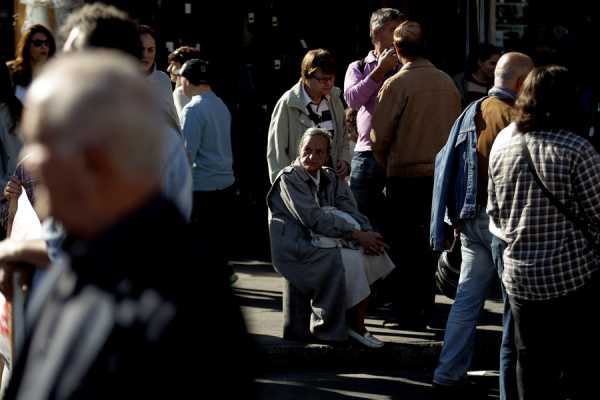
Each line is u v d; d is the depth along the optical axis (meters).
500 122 6.39
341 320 7.27
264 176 11.13
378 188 8.12
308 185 7.41
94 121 2.13
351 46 11.16
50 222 3.38
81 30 3.52
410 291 7.76
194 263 2.27
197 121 8.09
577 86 5.36
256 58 11.19
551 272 5.30
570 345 5.39
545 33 10.81
